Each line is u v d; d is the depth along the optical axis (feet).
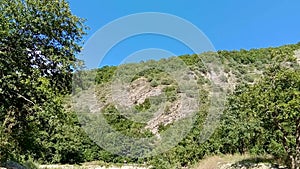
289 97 42.70
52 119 46.68
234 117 69.97
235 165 53.36
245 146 68.13
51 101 45.52
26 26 43.47
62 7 46.44
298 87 43.55
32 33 44.42
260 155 61.11
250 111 47.47
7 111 46.42
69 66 46.80
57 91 48.49
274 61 47.42
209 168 59.82
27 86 43.14
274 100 43.78
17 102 44.70
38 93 44.83
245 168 50.29
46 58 46.09
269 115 44.83
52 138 94.68
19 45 42.96
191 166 68.44
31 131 55.26
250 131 61.36
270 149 58.29
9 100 43.70
